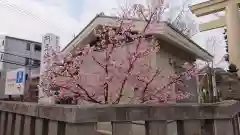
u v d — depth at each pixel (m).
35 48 22.94
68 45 6.58
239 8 8.41
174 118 1.20
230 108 1.26
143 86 3.62
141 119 1.15
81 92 3.52
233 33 7.77
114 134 1.11
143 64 3.77
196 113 1.24
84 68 3.82
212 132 1.25
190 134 1.22
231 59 7.71
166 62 5.95
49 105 1.30
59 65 3.63
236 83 6.13
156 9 4.16
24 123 1.73
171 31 5.37
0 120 2.41
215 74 6.47
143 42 3.74
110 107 1.12
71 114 1.06
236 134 1.54
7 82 6.77
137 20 4.08
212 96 5.99
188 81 6.81
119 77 3.53
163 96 3.63
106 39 3.90
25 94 7.14
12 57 21.45
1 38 21.56
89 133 1.06
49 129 1.28
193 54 7.91
